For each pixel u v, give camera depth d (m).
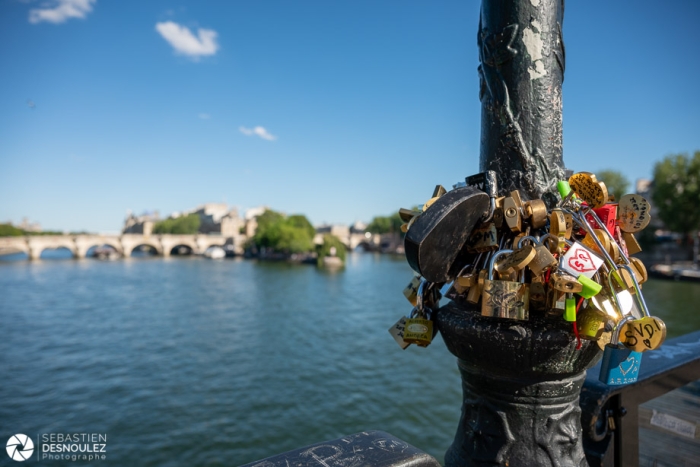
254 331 30.09
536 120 1.44
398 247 128.88
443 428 15.18
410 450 1.05
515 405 1.36
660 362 1.93
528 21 1.44
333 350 25.03
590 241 1.27
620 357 1.35
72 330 30.89
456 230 1.19
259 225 111.56
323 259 81.94
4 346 26.72
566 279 1.14
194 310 38.00
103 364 23.06
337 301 42.31
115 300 43.69
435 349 24.45
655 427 1.84
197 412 17.00
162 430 15.58
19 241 95.81
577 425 1.41
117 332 30.20
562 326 1.25
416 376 20.25
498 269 1.23
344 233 152.62
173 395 18.73
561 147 1.50
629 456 1.75
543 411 1.35
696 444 1.93
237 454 14.03
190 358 23.92
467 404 1.47
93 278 63.31
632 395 1.76
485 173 1.35
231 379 20.56
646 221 1.28
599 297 1.19
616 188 55.78
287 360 23.28
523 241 1.27
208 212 156.00
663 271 53.53
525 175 1.42
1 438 15.13
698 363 2.02
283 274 68.00
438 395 17.94
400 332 1.60
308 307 39.25
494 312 1.20
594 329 1.18
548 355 1.25
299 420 16.17
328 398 18.05
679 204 50.91
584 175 1.30
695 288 45.19
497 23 1.47
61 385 20.06
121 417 16.66
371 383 19.56
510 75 1.45
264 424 15.91
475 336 1.30
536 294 1.26
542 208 1.27
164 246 112.69
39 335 29.50
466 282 1.30
